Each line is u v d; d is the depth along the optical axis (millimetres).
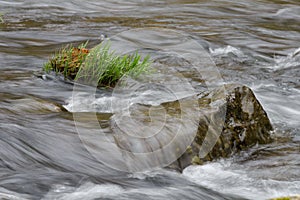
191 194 5719
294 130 7727
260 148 6957
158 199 5508
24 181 5586
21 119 6887
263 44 13906
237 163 6516
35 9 17109
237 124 6910
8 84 8938
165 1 19844
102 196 5441
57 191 5484
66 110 7742
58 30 14148
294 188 5988
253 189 5953
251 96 7289
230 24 16188
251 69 11414
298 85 10453
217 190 5883
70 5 18156
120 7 18547
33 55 11336
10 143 6203
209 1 19875
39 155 6094
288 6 19625
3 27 14109
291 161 6656
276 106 9031
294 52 12711
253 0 20375
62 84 9062
